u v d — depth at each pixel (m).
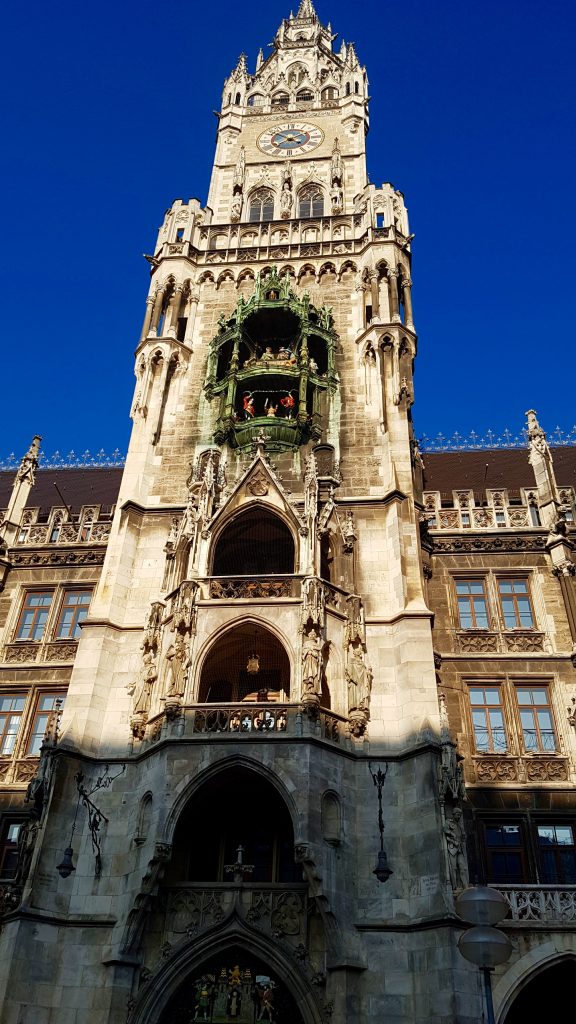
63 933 23.80
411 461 32.91
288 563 33.75
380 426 33.66
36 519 36.72
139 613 29.94
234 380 34.97
